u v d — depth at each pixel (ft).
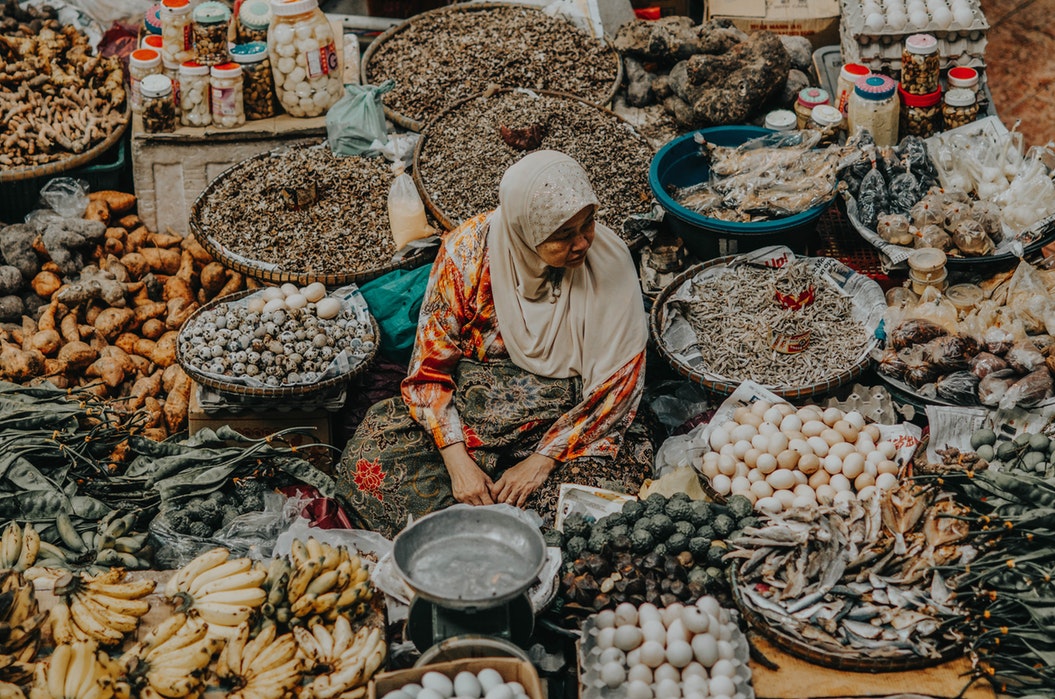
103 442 12.27
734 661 9.54
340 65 16.62
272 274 13.99
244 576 10.32
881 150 14.67
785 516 10.72
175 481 11.78
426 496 12.31
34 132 15.53
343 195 14.96
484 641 9.42
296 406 13.20
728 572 10.47
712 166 14.57
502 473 12.42
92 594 10.25
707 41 16.20
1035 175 14.10
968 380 12.46
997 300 13.23
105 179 15.92
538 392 12.37
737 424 12.09
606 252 12.12
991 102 15.84
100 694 9.30
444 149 15.30
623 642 9.59
